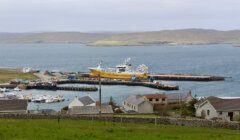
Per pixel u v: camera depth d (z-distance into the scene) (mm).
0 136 49500
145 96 145000
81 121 69750
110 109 119250
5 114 77125
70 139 48469
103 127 59375
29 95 199000
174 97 149500
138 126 63531
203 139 50312
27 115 77125
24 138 48469
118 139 48781
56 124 62219
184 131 58562
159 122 68688
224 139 50562
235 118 99500
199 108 110000
